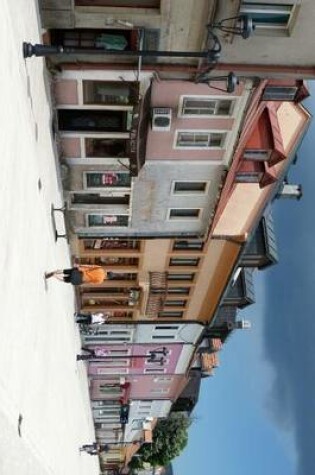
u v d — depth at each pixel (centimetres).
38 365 1938
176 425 7850
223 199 3020
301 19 1980
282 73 2225
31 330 1794
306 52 2131
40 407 1972
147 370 5400
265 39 2052
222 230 3372
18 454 1547
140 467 8312
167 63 2211
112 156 2734
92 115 2530
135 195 2991
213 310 4234
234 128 2547
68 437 2919
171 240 3453
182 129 2552
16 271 1543
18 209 1585
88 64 2205
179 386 5903
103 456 8062
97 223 3228
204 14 2019
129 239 3394
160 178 2869
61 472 2533
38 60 2000
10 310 1450
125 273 3847
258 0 1931
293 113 2934
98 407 6347
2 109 1359
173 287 3972
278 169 3100
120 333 4606
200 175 2855
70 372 3231
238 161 2809
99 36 2134
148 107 2431
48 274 2223
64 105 2389
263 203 3256
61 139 2600
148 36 2100
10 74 1483
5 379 1388
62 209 2609
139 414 6706
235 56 2138
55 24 2048
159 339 4734
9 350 1434
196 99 2412
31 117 1866
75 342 3794
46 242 2250
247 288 4359
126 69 2220
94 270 2303
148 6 2020
